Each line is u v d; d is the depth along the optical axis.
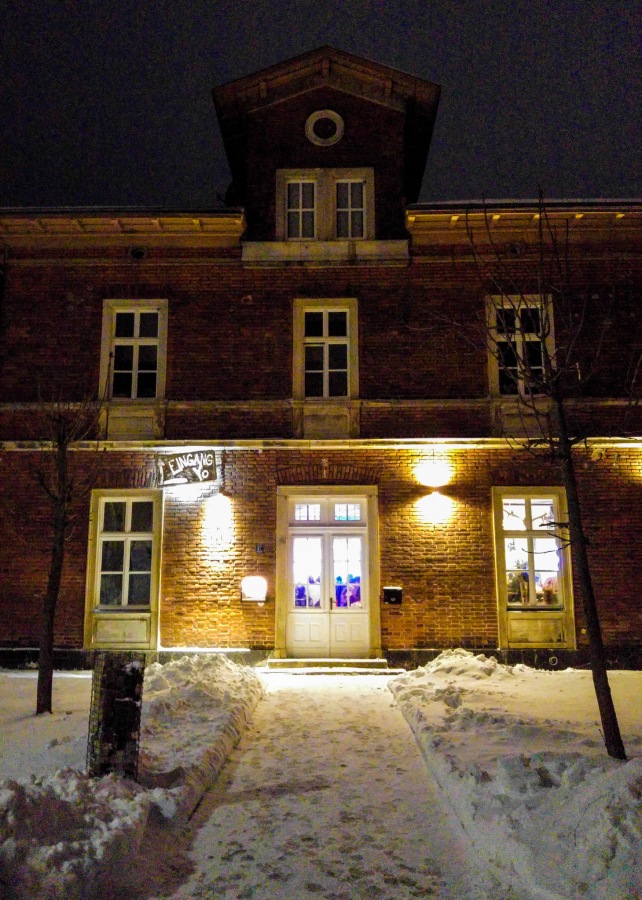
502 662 12.10
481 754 6.57
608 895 3.98
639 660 11.99
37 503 12.62
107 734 5.72
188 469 12.67
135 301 13.22
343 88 13.94
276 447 12.70
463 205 12.81
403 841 5.22
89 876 4.16
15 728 7.83
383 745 7.71
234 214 12.97
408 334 13.03
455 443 12.62
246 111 13.98
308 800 6.04
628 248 13.09
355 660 12.05
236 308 13.20
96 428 12.78
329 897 4.42
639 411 12.64
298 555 12.66
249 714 8.84
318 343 13.19
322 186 13.61
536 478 12.59
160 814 5.33
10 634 12.30
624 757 6.27
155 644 12.21
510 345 7.94
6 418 12.89
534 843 4.60
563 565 12.41
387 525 12.54
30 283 13.34
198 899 4.39
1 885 3.91
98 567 12.57
